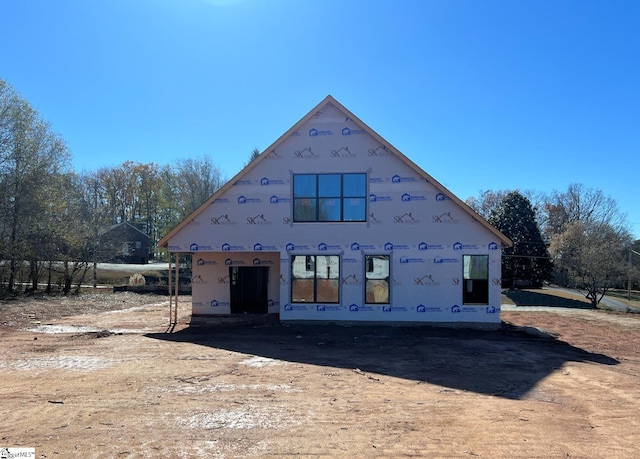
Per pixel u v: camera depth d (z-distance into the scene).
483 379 9.07
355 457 4.89
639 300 41.41
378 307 17.09
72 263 34.59
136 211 78.06
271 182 17.70
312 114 17.61
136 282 37.47
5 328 16.20
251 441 5.35
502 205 44.22
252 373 9.31
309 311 17.31
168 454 4.95
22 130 28.72
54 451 5.03
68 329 16.25
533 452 5.08
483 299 16.72
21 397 7.33
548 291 40.22
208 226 17.80
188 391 7.76
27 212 29.20
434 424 6.03
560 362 11.02
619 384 8.80
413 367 10.17
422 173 17.02
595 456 5.00
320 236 17.44
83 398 7.27
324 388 8.09
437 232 17.00
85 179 63.19
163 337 14.52
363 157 17.41
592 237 35.84
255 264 19.98
